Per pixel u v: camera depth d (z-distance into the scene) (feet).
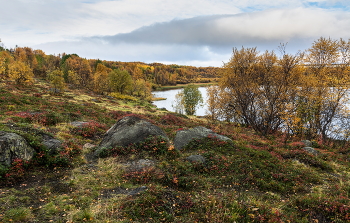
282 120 84.94
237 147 50.21
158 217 22.21
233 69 104.68
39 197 24.97
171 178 31.71
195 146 50.60
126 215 21.90
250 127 108.06
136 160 38.55
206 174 36.94
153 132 47.09
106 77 266.16
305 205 28.17
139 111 129.18
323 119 83.82
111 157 39.88
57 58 481.46
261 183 35.09
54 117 61.46
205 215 23.21
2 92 89.25
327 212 26.23
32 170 31.55
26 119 54.95
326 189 34.68
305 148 59.00
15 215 20.40
